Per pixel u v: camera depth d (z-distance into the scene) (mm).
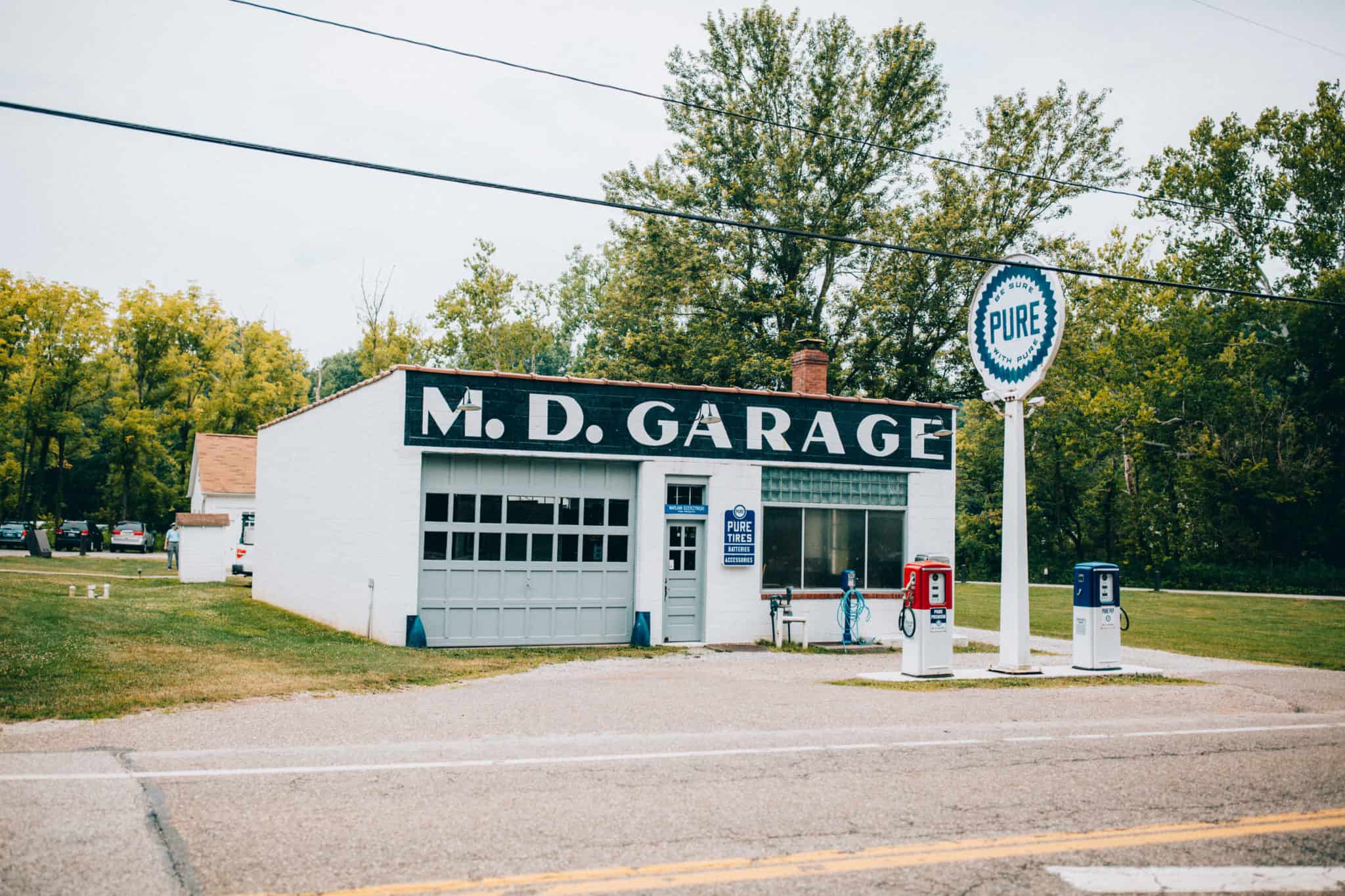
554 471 16469
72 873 4875
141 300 57531
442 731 8812
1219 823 6203
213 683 10922
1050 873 5195
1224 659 16828
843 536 18312
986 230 34469
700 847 5516
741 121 35750
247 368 60531
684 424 17125
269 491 23969
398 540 15320
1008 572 14109
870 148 35812
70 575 29516
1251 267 46562
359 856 5242
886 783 7102
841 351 35688
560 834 5695
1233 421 44062
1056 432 48312
